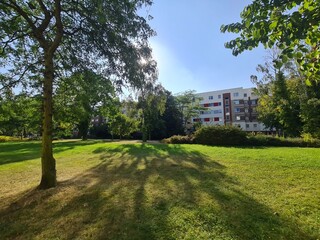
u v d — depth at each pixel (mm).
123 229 4438
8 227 4895
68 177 8961
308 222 4402
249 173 8102
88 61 9961
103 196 6270
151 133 50906
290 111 28109
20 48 9820
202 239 3939
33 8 8922
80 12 8734
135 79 9141
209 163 10320
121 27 8344
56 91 12070
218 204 5312
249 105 72375
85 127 43312
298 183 6730
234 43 3857
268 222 4426
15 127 38344
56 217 5203
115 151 16625
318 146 18344
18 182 8883
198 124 61969
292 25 3096
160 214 4961
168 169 9336
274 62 3395
